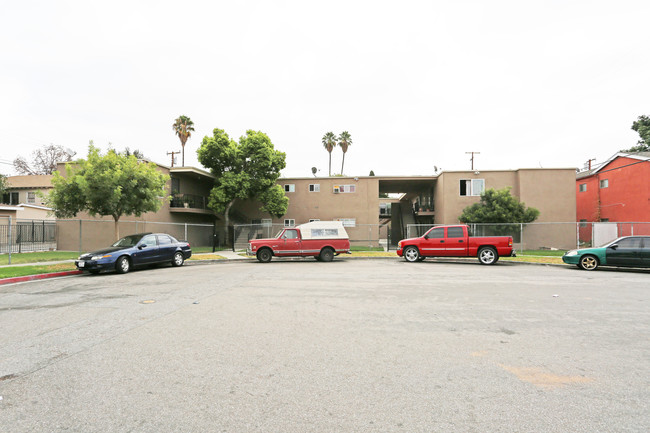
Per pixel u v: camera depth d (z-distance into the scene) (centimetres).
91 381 361
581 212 3212
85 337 505
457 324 570
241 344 474
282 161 2827
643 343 473
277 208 2805
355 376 372
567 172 2639
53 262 1559
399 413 298
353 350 450
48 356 431
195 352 444
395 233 3394
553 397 325
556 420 285
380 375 375
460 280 1064
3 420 287
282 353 440
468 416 292
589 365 399
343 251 1833
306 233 1825
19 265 1397
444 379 365
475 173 2761
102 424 281
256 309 676
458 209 2766
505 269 1390
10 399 323
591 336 505
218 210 2775
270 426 279
